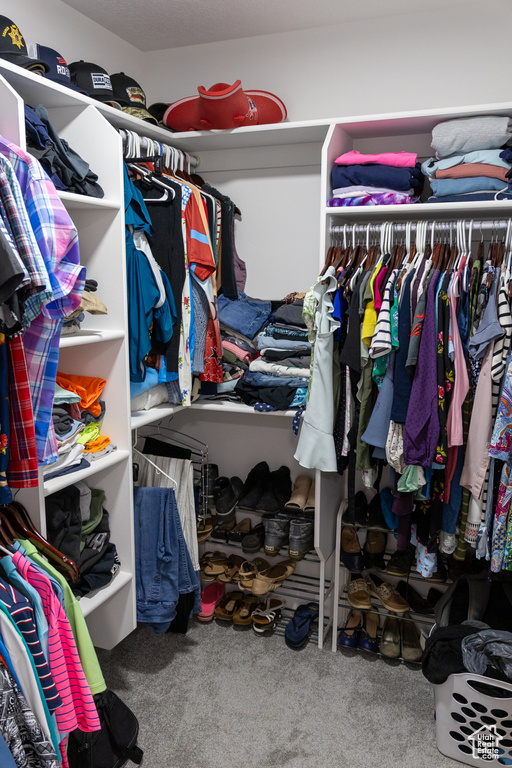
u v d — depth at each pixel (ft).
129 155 6.95
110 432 6.47
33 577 4.64
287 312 7.61
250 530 8.61
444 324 6.01
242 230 8.78
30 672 4.28
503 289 5.94
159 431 9.38
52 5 6.99
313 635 8.15
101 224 6.15
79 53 7.50
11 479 4.40
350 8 7.32
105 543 6.35
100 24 7.82
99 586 6.09
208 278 7.39
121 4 7.20
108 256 6.18
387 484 8.14
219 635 8.16
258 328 8.00
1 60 4.81
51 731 4.51
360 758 5.98
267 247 8.68
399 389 6.18
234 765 5.83
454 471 6.27
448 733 5.99
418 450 6.00
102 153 6.03
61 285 4.23
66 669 4.69
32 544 5.02
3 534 4.79
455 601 6.98
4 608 4.25
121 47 8.33
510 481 5.94
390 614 7.90
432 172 6.71
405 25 7.54
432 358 5.96
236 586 9.12
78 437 5.76
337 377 6.90
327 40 7.91
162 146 7.58
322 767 5.85
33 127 5.10
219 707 6.67
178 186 6.83
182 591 7.21
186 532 7.63
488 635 6.20
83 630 5.04
